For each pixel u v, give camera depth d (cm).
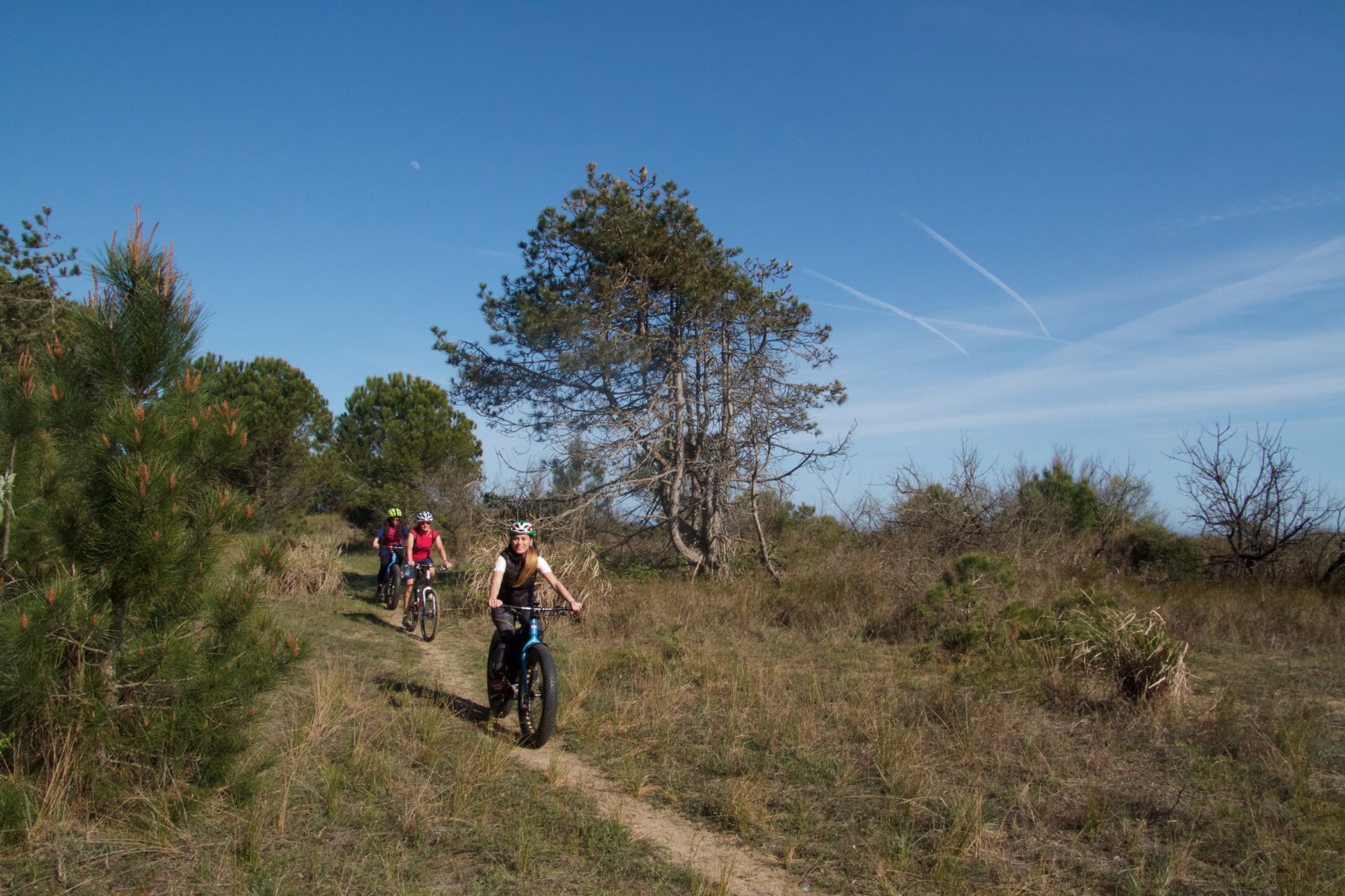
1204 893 421
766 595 1351
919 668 922
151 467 457
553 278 1692
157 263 506
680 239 1647
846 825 501
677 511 1697
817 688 791
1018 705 753
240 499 493
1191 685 829
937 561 1386
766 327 1706
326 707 648
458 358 1725
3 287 1719
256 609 493
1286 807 522
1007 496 1825
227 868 405
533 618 697
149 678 459
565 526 1623
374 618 1265
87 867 398
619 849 455
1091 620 885
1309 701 763
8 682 426
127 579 457
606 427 1662
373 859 423
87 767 445
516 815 492
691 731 684
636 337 1647
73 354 488
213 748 466
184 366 510
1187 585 1459
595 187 1672
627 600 1305
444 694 803
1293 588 1392
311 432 2961
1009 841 483
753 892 418
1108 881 432
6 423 480
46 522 466
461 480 2497
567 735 671
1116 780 577
